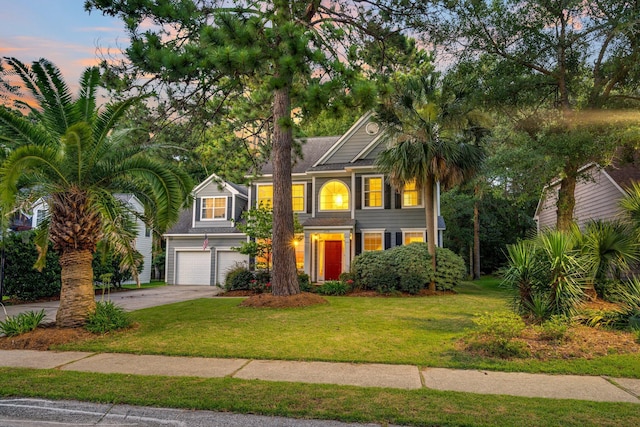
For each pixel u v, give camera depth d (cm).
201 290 1884
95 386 474
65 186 802
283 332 784
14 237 1359
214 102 1359
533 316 750
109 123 787
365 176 1933
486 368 548
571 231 1096
